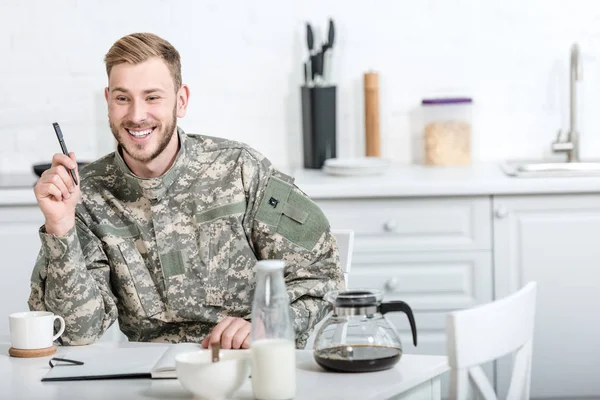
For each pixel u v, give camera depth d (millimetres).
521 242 4297
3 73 4992
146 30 4977
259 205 2842
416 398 2211
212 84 5016
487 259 4309
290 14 4977
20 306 4391
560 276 4309
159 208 2785
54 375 2248
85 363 2342
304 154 4902
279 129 5047
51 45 4984
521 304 2322
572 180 4219
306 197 2873
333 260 2828
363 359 2170
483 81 4992
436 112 4848
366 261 4332
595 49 4945
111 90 2666
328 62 4883
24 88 5000
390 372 2195
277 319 2025
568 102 4988
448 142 4832
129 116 2648
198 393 2035
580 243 4285
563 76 4973
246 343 2348
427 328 4348
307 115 4848
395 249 4320
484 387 2207
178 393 2104
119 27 4977
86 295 2588
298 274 2775
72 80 5008
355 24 4969
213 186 2836
